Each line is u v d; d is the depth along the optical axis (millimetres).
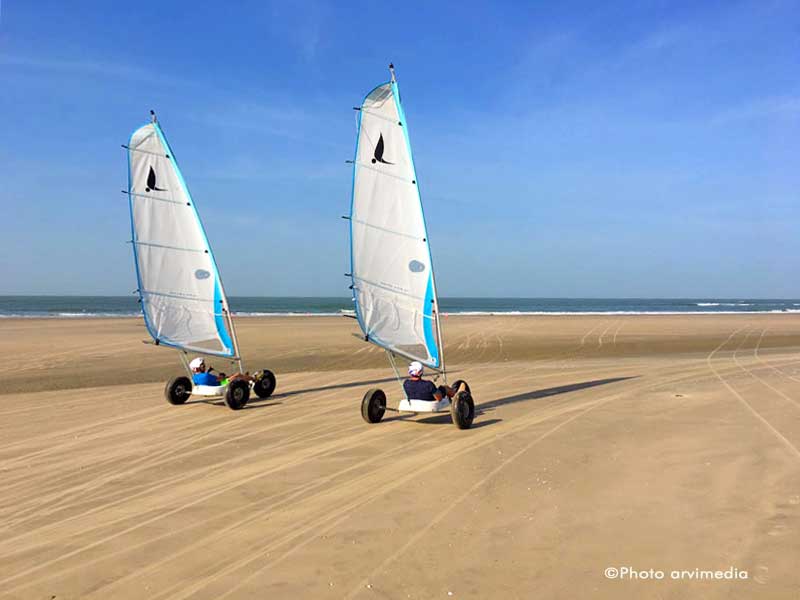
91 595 4801
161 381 17531
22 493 7551
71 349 25047
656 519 5832
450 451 8828
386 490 7145
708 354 23891
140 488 7609
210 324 14812
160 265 14422
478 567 5023
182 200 14648
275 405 13461
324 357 23469
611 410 11367
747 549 5074
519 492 6844
